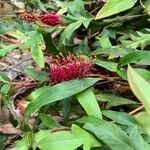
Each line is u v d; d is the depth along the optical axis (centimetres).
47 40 27
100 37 30
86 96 22
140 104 24
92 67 25
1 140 26
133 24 32
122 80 25
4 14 40
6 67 34
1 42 31
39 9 37
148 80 23
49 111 25
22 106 23
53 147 20
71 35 30
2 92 24
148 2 32
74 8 32
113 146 19
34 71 25
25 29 31
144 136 20
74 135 20
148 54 23
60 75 23
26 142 21
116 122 21
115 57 26
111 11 29
